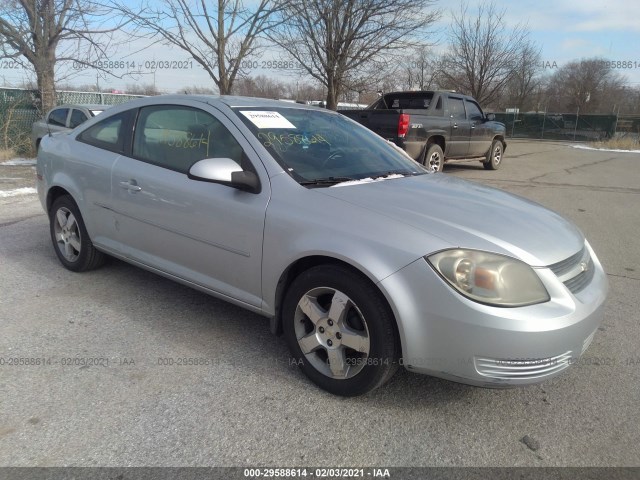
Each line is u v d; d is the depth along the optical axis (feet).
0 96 47.03
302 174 10.60
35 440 8.17
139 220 12.63
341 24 37.27
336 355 9.44
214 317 12.81
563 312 8.35
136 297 13.85
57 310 12.91
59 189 15.34
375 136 14.44
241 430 8.60
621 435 8.83
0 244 18.37
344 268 9.16
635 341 12.39
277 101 13.61
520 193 32.99
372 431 8.72
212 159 10.34
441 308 8.27
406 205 9.67
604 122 115.65
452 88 90.38
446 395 9.87
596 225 24.68
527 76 117.60
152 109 13.15
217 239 10.91
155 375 10.12
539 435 8.78
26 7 44.37
